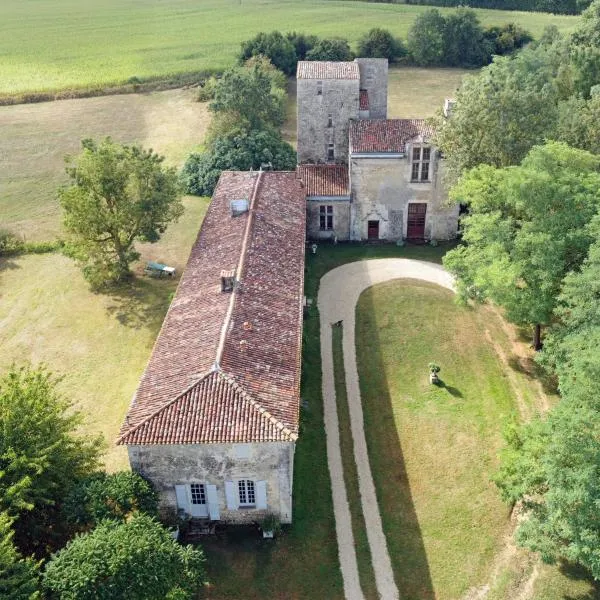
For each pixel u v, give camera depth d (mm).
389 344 47125
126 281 55875
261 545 32156
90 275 52938
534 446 29906
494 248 41469
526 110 49250
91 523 28812
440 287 53906
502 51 128125
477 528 33188
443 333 48312
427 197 58750
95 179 50344
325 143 66812
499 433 39000
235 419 30297
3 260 59938
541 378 43594
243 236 45500
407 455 37656
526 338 47844
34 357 46500
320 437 39000
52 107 106938
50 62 125625
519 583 30500
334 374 44250
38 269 58312
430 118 55375
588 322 34250
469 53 126625
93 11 172250
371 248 60156
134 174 51281
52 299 53594
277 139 77625
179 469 31031
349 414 40781
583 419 27016
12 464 27203
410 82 118062
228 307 37031
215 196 56156
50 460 29438
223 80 80188
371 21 149875
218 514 32688
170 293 53906
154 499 30672
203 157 75250
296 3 175625
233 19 158250
